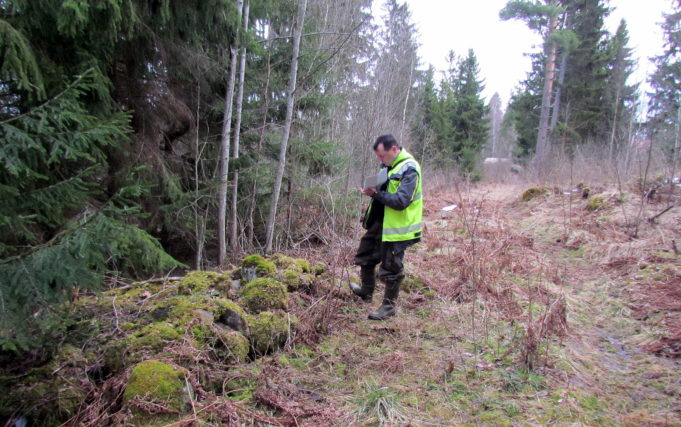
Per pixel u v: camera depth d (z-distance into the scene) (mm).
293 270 4195
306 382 2516
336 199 7238
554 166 13352
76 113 2439
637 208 7434
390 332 3299
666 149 10836
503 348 2988
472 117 24859
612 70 20609
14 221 2199
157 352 2428
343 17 9039
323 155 7523
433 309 3812
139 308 3191
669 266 4680
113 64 4270
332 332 3266
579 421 2117
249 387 2416
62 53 3389
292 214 7352
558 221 8094
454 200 12336
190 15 4434
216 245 6832
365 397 2328
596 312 3961
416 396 2383
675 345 3039
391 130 10156
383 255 3512
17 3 2709
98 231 2090
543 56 22297
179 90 5535
